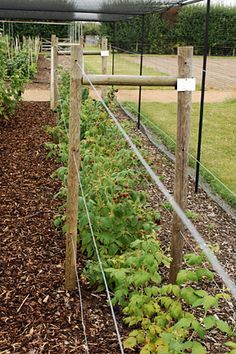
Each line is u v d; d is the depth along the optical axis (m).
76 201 3.56
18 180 6.27
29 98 13.55
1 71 9.69
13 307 3.50
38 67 22.50
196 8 25.39
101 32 27.22
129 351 3.02
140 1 7.43
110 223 3.71
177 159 3.37
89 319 3.35
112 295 3.61
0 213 5.18
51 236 4.64
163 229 4.93
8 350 3.04
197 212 5.57
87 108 7.32
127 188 3.98
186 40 25.81
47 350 3.04
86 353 3.00
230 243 4.78
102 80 3.36
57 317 3.38
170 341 2.22
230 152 8.21
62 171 4.84
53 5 8.74
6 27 28.45
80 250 4.23
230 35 25.58
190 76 3.25
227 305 3.59
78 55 3.34
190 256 2.72
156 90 16.52
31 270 4.00
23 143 8.09
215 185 6.35
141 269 3.07
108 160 4.65
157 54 25.89
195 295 2.54
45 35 29.94
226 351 3.03
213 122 11.01
